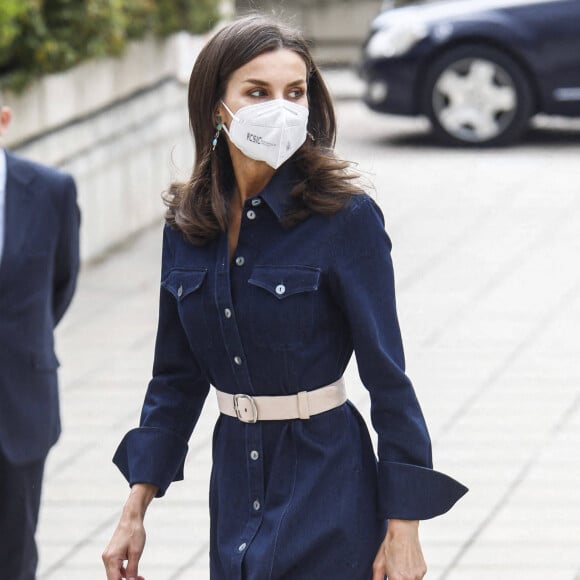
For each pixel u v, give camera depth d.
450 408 16.30
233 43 7.41
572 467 14.33
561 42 33.22
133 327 20.50
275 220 7.44
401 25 34.19
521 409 16.17
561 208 27.09
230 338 7.46
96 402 17.19
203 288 7.56
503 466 14.41
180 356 8.05
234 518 7.60
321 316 7.38
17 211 10.34
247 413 7.53
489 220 26.30
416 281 22.22
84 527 13.49
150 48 27.11
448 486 7.24
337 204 7.32
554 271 22.52
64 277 10.99
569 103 33.56
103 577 12.33
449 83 33.97
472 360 18.17
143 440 8.02
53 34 21.97
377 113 34.94
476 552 12.39
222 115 7.55
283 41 7.44
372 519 7.49
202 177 7.69
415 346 18.88
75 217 10.81
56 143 22.52
